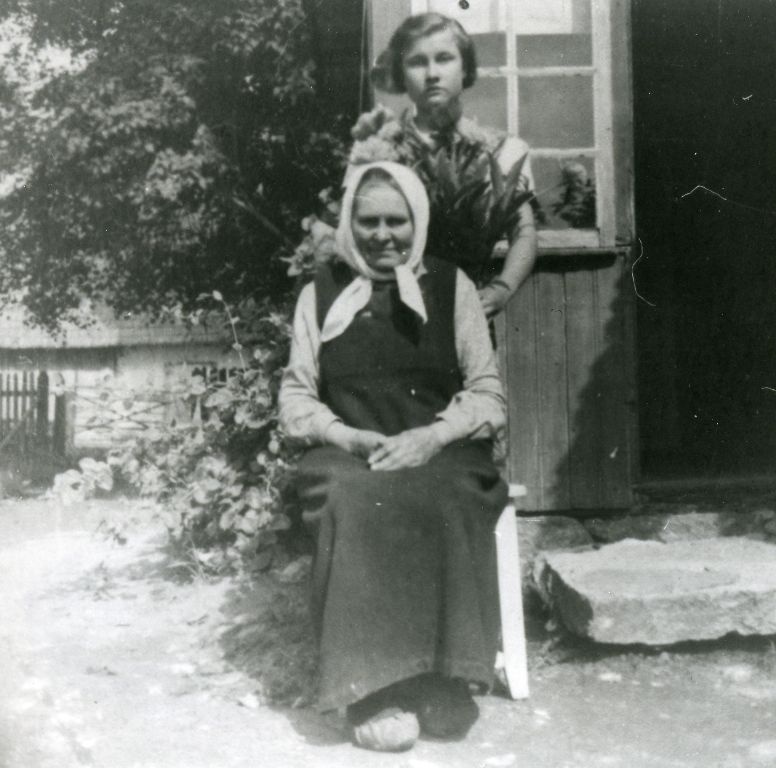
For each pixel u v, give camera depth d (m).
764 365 6.38
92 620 3.94
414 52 3.58
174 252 9.95
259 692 3.08
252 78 9.19
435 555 2.57
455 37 3.63
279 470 4.58
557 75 4.47
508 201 3.28
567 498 4.33
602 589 3.38
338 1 8.45
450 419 2.74
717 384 7.15
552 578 3.68
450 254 3.28
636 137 7.74
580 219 4.43
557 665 3.40
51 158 9.01
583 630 3.35
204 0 8.77
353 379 2.83
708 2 6.87
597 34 4.46
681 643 3.41
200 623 3.86
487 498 2.70
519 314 4.37
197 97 9.15
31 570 4.93
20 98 9.13
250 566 4.48
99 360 15.02
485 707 2.97
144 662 3.39
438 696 2.70
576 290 4.38
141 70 9.02
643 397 7.59
